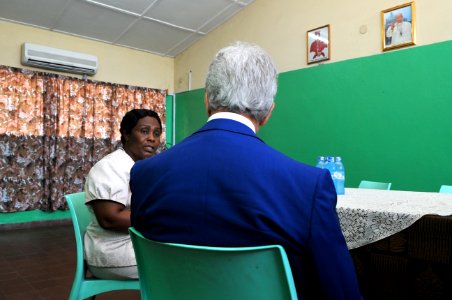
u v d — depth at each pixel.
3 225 4.38
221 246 0.63
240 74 0.73
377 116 3.58
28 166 4.51
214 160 0.67
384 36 3.54
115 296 2.33
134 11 4.65
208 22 5.13
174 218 0.67
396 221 1.23
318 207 0.61
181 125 5.91
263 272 0.62
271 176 0.63
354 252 1.34
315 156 4.08
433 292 1.12
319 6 4.11
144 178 0.75
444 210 1.29
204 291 0.68
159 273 0.74
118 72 5.51
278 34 4.54
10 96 4.40
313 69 4.12
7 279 2.62
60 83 4.76
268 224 0.61
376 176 3.59
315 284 0.63
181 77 5.95
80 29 4.93
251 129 0.73
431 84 3.22
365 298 1.30
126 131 1.64
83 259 1.44
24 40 4.67
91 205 1.40
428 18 3.28
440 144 3.16
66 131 4.79
